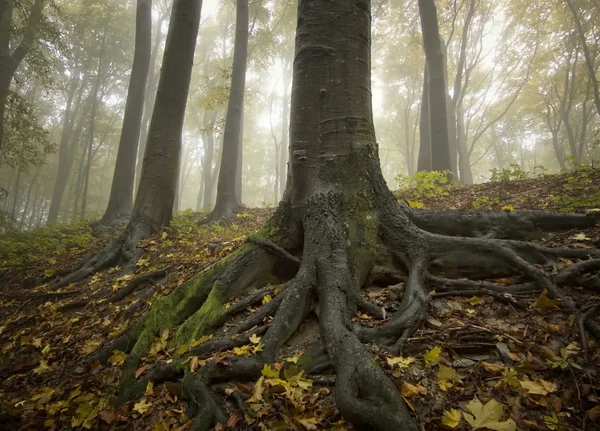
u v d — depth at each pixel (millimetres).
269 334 2699
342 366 2217
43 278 6617
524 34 24031
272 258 3598
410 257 3260
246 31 12367
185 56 7727
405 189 9016
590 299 2621
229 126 11406
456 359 2307
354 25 3764
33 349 4289
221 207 10594
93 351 3836
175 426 2309
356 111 3617
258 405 2199
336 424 1972
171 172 7438
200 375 2490
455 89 20219
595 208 4008
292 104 3828
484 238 3346
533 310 2617
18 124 10977
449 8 21234
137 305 4520
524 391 1948
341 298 2789
